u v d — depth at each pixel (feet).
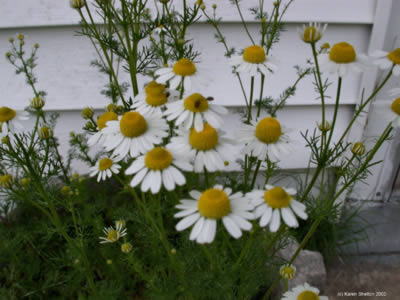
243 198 0.43
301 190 1.15
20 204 0.97
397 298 0.98
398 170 1.20
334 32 1.04
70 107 1.15
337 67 0.54
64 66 1.08
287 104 1.14
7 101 1.12
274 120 0.51
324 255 1.09
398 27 0.99
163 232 0.55
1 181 0.60
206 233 0.40
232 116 1.18
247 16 1.00
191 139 0.46
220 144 0.47
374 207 1.26
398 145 1.15
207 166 0.45
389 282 1.03
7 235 0.93
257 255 0.69
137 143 0.48
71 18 0.99
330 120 1.18
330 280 1.04
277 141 0.52
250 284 0.68
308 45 1.06
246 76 1.11
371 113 1.09
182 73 0.55
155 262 0.80
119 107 0.75
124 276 0.85
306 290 0.64
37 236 0.98
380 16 0.98
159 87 0.55
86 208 0.91
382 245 1.14
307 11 1.00
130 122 0.47
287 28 1.04
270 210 0.44
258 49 0.60
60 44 1.05
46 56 1.07
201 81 0.56
